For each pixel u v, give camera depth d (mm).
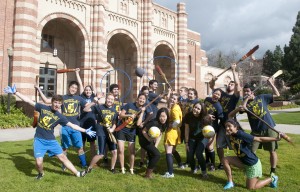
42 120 6500
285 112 31469
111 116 7281
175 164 8289
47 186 5988
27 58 18703
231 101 7547
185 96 9211
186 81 31781
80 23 22422
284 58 53625
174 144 7117
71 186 6031
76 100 7934
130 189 5930
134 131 7289
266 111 7059
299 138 12680
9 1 18734
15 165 7527
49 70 24234
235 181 6637
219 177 6918
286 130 15844
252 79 63062
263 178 6859
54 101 6582
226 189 6059
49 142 6535
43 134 6508
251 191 5949
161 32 29891
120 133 7215
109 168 7707
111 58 28281
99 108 7332
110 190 5875
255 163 6020
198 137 7168
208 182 6516
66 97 7875
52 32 24125
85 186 6066
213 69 42188
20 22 18672
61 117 6625
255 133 7141
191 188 6082
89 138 8195
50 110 6602
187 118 7391
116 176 6852
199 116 7121
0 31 18375
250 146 6395
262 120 6605
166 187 6129
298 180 6645
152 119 7383
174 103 7738
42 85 23672
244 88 7402
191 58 35812
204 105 7188
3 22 18484
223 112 7582
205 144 7059
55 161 8188
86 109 7746
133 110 7348
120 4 25844
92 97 8844
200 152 6922
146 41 27469
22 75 18484
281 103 43125
